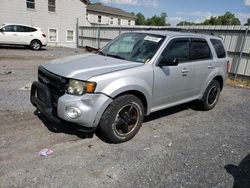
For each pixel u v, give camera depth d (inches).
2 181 110.9
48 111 142.9
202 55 207.3
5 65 409.1
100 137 159.2
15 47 728.3
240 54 433.1
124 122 151.7
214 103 235.1
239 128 194.1
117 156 138.3
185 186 116.4
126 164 130.9
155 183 117.0
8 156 130.7
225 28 456.4
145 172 125.0
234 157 146.6
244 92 335.0
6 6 812.0
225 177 126.0
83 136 158.2
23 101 218.8
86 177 117.8
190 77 193.0
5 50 645.3
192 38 196.9
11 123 171.2
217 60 222.4
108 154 139.7
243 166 137.6
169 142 160.1
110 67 148.7
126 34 199.8
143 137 164.7
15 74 338.0
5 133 155.9
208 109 231.3
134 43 180.7
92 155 137.6
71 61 160.6
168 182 118.5
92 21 1608.0
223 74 231.6
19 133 157.2
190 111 227.5
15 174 116.3
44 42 727.7
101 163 130.3
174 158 140.4
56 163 127.5
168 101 180.9
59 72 141.7
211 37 222.7
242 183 122.4
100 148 145.8
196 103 229.6
